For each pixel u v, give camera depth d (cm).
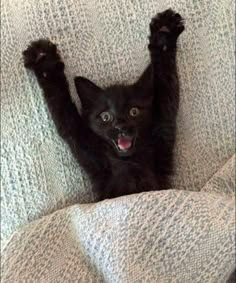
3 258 37
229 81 42
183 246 35
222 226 35
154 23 40
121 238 36
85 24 40
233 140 42
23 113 40
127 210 36
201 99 42
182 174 42
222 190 40
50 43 39
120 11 41
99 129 38
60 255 38
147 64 41
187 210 36
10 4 40
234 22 41
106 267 36
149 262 36
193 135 42
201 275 35
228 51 42
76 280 37
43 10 40
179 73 41
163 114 40
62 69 39
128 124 36
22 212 40
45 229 38
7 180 40
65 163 41
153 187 40
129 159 39
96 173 41
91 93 38
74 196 41
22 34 40
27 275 37
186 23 41
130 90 38
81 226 37
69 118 39
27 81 40
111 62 41
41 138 40
